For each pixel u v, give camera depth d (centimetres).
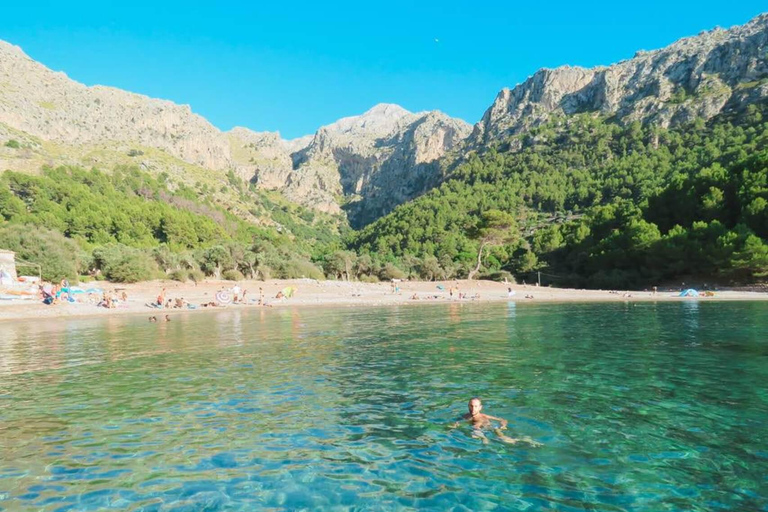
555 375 1448
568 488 720
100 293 5409
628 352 1822
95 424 1044
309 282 7694
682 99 19288
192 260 8025
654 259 6806
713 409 1074
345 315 3859
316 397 1247
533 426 991
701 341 2048
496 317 3438
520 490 717
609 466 792
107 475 785
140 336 2602
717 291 5750
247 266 8444
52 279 5678
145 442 932
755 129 14400
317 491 725
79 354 1998
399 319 3422
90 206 11575
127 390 1352
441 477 766
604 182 16438
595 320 3055
